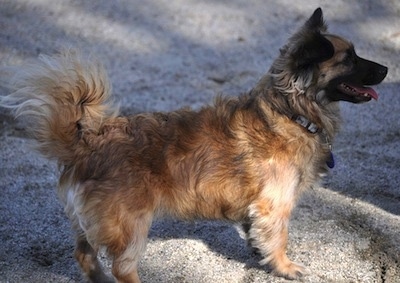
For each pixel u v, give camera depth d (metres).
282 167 5.10
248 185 5.09
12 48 9.49
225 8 10.70
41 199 6.41
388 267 5.39
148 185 4.91
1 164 6.98
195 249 5.69
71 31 10.05
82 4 10.70
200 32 10.16
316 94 5.18
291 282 5.26
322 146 5.30
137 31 10.13
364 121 7.89
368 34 10.02
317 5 10.74
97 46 9.74
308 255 5.55
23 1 10.66
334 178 6.71
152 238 5.86
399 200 6.32
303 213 6.15
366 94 5.28
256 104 5.14
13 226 6.00
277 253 5.28
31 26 10.08
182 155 4.99
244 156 5.05
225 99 5.27
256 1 10.87
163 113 5.21
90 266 5.23
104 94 4.97
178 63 9.43
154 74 9.13
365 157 7.10
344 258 5.51
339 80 5.21
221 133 5.07
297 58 5.05
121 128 5.00
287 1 10.85
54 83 4.84
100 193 4.84
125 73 9.13
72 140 4.94
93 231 4.90
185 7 10.73
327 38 5.19
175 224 6.07
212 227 6.02
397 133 7.61
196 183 5.02
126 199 4.84
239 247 5.73
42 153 4.98
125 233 4.88
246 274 5.38
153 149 4.95
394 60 9.41
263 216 5.15
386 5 10.67
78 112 4.93
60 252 5.69
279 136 5.07
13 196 6.46
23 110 4.89
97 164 4.89
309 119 5.14
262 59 9.53
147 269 5.42
